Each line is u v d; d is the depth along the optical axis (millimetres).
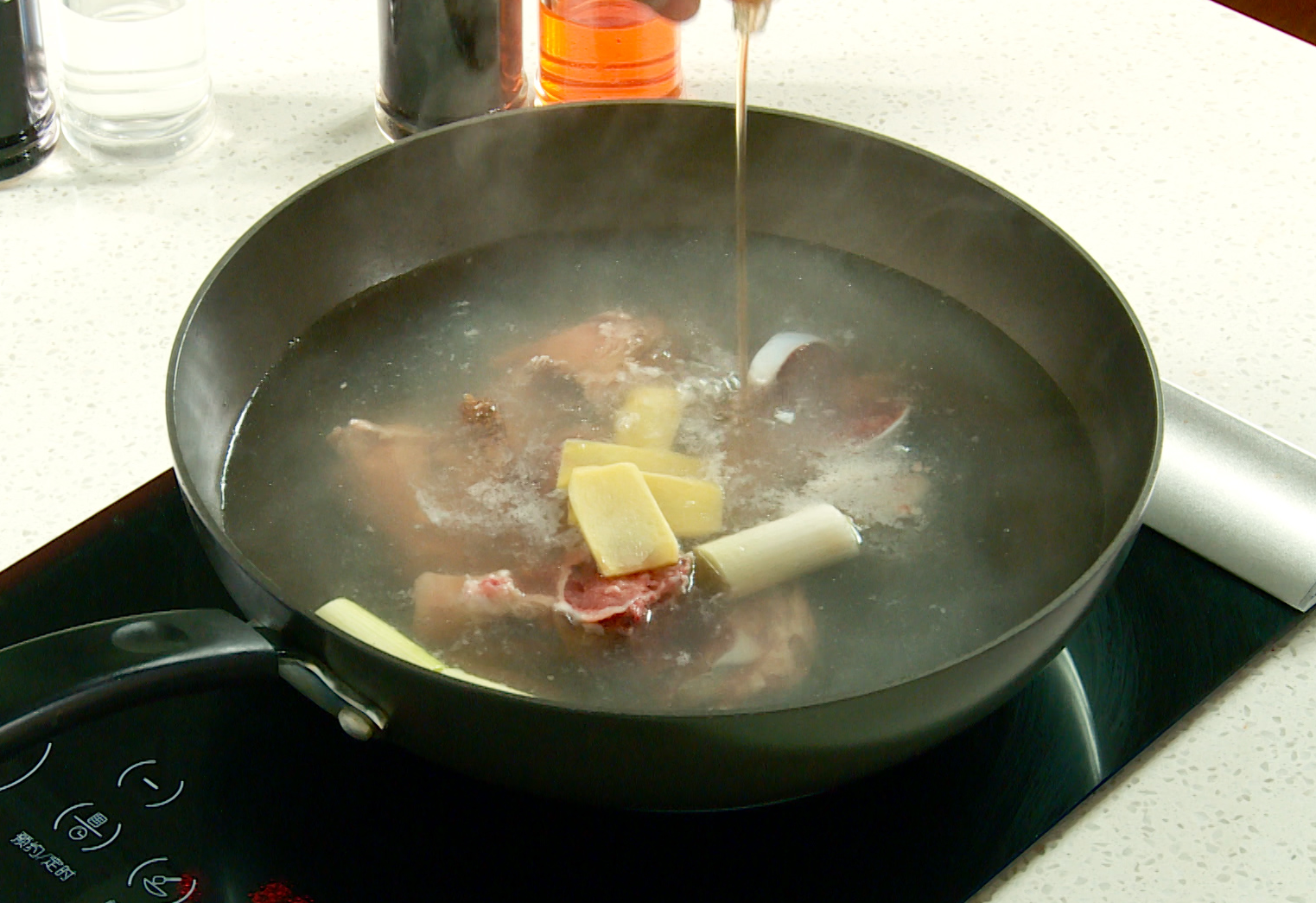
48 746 832
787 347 940
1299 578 885
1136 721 851
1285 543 894
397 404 919
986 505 889
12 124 1034
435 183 954
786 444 910
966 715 787
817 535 871
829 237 981
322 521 879
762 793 784
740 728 753
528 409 923
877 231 970
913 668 839
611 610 847
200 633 776
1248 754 844
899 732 774
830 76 1126
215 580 886
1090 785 834
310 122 1089
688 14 988
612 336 944
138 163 1057
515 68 1067
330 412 914
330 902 803
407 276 965
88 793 822
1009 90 1120
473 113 1062
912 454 906
